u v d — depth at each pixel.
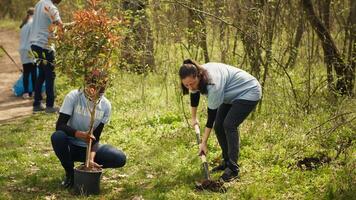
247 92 5.87
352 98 8.29
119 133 8.16
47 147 7.75
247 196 5.55
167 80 10.93
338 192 5.43
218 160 6.64
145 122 8.73
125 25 6.05
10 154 7.26
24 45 11.15
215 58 9.43
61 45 5.51
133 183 6.17
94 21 5.47
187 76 5.59
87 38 5.46
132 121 8.79
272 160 6.58
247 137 7.38
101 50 5.50
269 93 8.39
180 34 9.09
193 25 8.89
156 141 7.66
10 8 27.42
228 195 5.57
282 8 8.79
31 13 11.08
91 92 5.56
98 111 5.83
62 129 5.77
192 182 6.08
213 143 7.27
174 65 9.72
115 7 8.42
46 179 6.30
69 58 5.51
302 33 9.15
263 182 5.88
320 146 6.88
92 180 5.71
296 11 8.98
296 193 5.59
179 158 6.89
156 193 5.73
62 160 5.86
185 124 8.36
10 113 10.33
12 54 18.55
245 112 5.89
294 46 9.05
